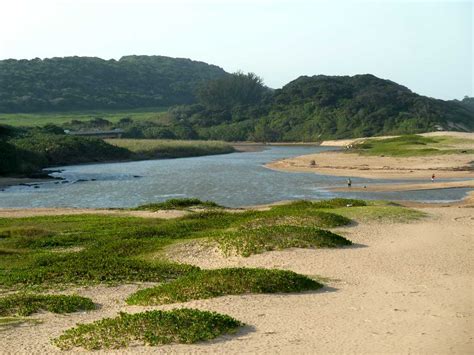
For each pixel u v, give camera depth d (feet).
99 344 40.93
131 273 68.49
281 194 172.86
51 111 643.45
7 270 72.38
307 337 42.01
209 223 101.91
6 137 334.65
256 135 585.63
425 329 43.75
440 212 112.37
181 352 39.06
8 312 52.54
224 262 72.79
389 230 91.30
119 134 496.64
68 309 53.21
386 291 55.88
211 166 286.05
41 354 39.88
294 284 56.75
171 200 139.23
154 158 367.45
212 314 45.80
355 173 230.27
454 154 289.94
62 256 78.54
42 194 181.16
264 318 47.03
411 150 311.27
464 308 49.65
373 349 39.32
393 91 646.74
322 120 604.08
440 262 68.95
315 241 78.18
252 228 91.25
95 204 159.63
